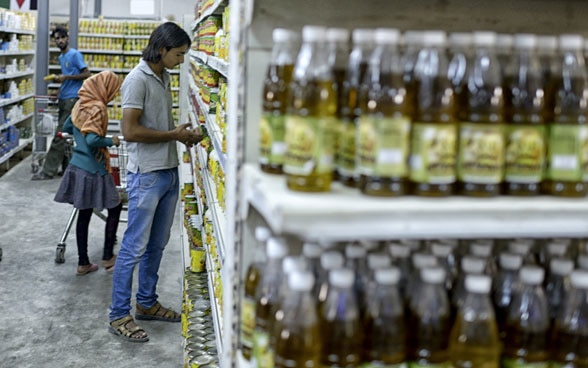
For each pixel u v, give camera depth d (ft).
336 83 4.08
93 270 16.69
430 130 3.59
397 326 3.87
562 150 3.83
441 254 4.26
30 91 35.40
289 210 3.19
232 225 4.87
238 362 4.80
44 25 31.19
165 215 13.08
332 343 3.75
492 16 5.28
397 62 3.60
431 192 3.60
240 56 4.76
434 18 5.17
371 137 3.55
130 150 12.09
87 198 15.66
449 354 4.00
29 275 16.33
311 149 3.58
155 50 11.82
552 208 3.55
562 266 4.17
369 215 3.28
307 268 3.92
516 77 3.89
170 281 16.22
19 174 29.12
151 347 12.48
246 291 4.66
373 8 5.03
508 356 4.17
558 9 5.40
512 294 4.29
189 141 12.24
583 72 3.91
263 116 4.24
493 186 3.70
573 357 4.08
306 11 4.91
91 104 14.58
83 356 12.01
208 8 11.99
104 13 50.85
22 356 11.94
